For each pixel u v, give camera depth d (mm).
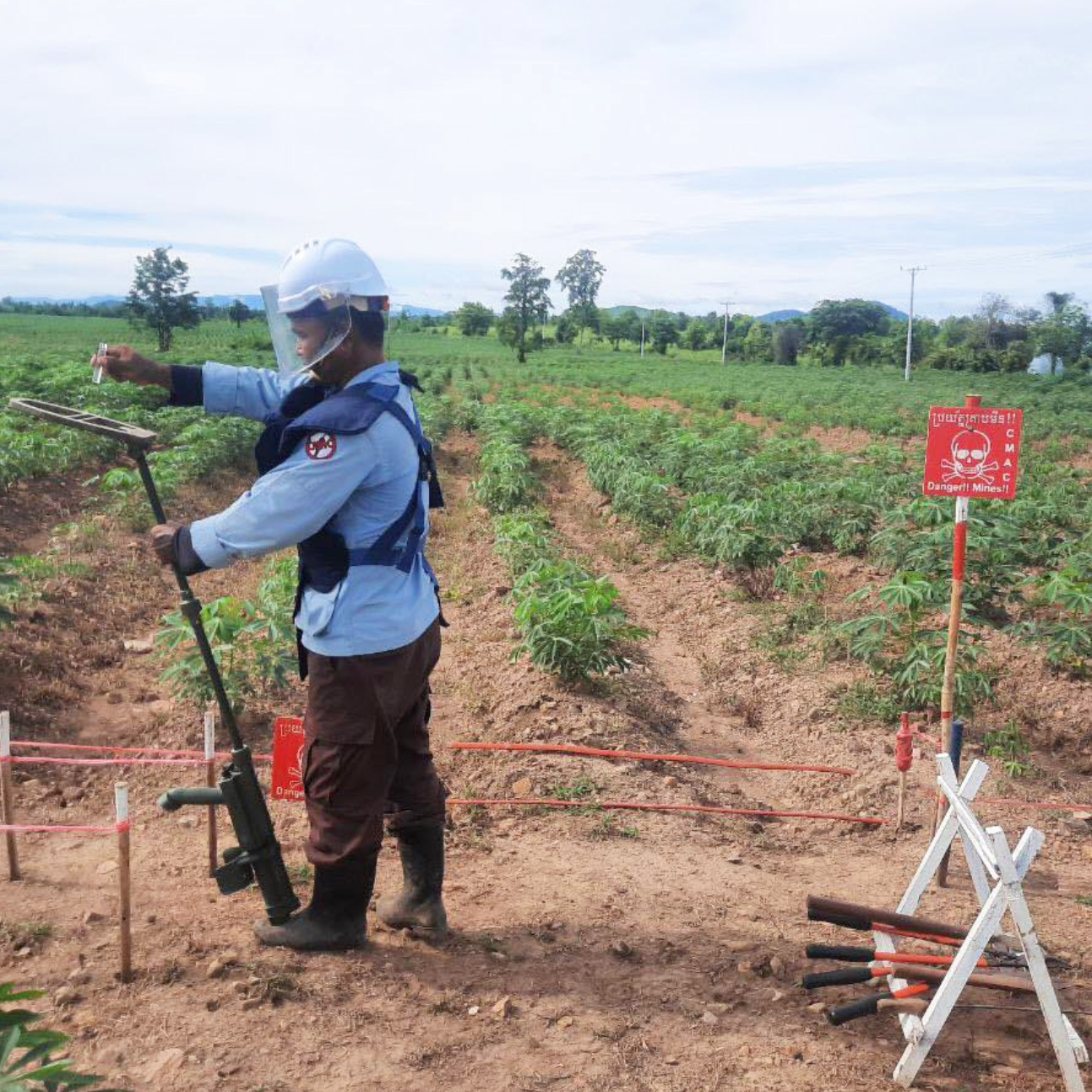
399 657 3617
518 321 85250
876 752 6996
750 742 7656
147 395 24594
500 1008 3633
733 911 4602
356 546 3539
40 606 8703
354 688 3586
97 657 8109
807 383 62188
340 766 3658
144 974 3730
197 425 19141
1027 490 16453
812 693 8133
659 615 11078
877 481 16891
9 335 81062
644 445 21703
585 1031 3568
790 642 9523
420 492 3637
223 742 6480
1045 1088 3410
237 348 72625
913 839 5738
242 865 3846
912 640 8180
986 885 3924
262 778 5844
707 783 6594
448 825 5473
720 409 41938
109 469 17078
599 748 6715
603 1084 3311
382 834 3803
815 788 6617
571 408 30938
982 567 9711
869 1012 3549
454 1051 3414
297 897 4262
